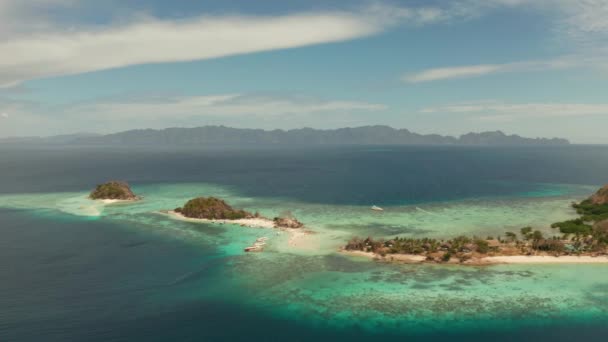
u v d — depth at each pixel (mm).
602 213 126750
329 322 61125
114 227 116688
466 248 89250
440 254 87188
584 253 87000
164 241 102562
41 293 70875
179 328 59844
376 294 69562
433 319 61312
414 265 82688
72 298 69000
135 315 63375
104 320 61750
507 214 132125
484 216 129125
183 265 84812
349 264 84000
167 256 90688
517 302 66062
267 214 133750
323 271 80312
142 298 69250
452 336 57062
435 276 76875
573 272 78062
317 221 123062
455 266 81562
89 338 56938
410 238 101312
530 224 117938
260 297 69312
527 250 88375
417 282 74188
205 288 73000
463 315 62250
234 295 70250
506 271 78812
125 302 67688
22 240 103188
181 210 134375
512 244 93250
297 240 101625
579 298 67438
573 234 103125
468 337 56844
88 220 125500
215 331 59125
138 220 125062
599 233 96812
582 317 61562
